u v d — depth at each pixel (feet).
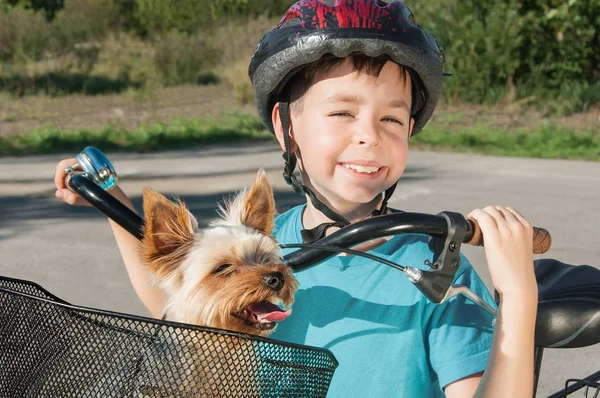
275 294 6.64
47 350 4.78
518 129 61.05
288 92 6.92
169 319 7.28
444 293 5.38
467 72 72.79
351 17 6.21
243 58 91.56
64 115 65.72
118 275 23.15
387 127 6.48
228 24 115.65
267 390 4.87
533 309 5.38
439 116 66.44
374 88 6.39
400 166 6.56
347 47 6.19
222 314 6.81
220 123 61.98
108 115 66.08
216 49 96.73
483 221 5.51
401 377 6.15
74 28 108.88
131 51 107.34
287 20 6.58
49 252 25.82
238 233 7.48
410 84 6.65
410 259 6.48
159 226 7.14
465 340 6.01
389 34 6.21
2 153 48.60
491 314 6.04
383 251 6.54
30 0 117.39
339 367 6.25
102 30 117.60
